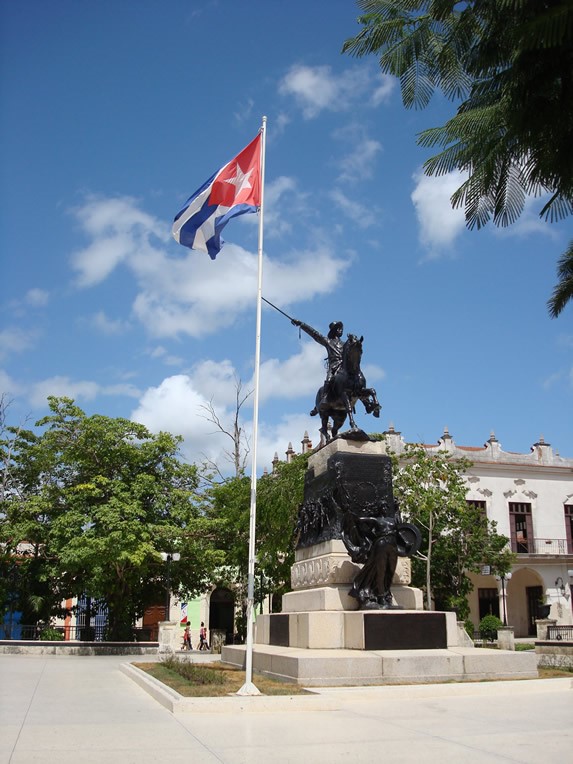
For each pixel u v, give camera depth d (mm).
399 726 8250
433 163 12242
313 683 11867
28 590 31516
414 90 10852
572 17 7750
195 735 7688
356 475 15805
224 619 48500
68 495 29562
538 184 11000
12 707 10219
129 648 26531
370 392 16781
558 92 9188
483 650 13539
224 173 15242
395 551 14289
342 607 14570
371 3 10664
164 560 29781
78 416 31297
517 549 47562
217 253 15391
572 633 29922
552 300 22797
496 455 49000
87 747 7031
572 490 49594
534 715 9086
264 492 31500
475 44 10133
